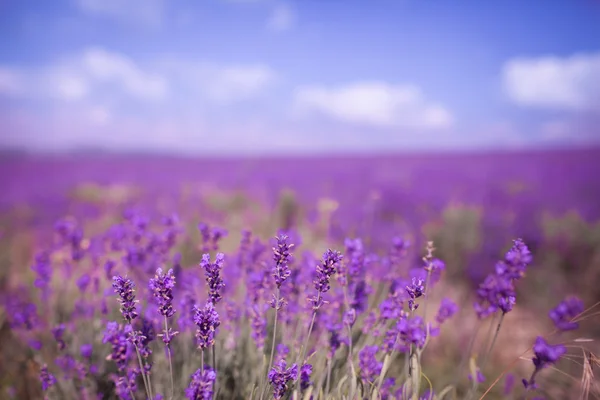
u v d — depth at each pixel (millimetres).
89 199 11062
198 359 2078
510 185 11125
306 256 2396
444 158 22203
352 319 1674
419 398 1681
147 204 9016
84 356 1988
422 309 3766
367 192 9352
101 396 1967
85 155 29000
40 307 2693
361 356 1604
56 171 17938
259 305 1987
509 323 3635
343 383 1793
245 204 9586
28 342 2293
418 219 6379
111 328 1416
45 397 1932
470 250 4699
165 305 1447
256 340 1919
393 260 2266
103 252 2959
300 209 7250
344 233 4887
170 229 2594
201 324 1386
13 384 2480
